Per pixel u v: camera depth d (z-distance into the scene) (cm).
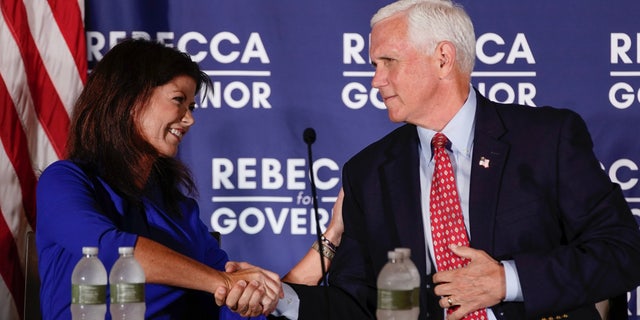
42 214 371
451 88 389
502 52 597
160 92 394
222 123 596
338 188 596
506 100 597
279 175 596
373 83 392
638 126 596
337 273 416
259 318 394
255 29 597
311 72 598
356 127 597
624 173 596
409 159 404
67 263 373
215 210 596
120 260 337
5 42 561
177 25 595
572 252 365
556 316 376
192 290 401
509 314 372
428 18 383
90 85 399
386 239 401
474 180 385
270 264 596
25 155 562
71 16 573
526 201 380
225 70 596
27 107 563
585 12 596
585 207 377
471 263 362
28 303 468
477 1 597
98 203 379
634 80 596
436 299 387
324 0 597
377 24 394
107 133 391
